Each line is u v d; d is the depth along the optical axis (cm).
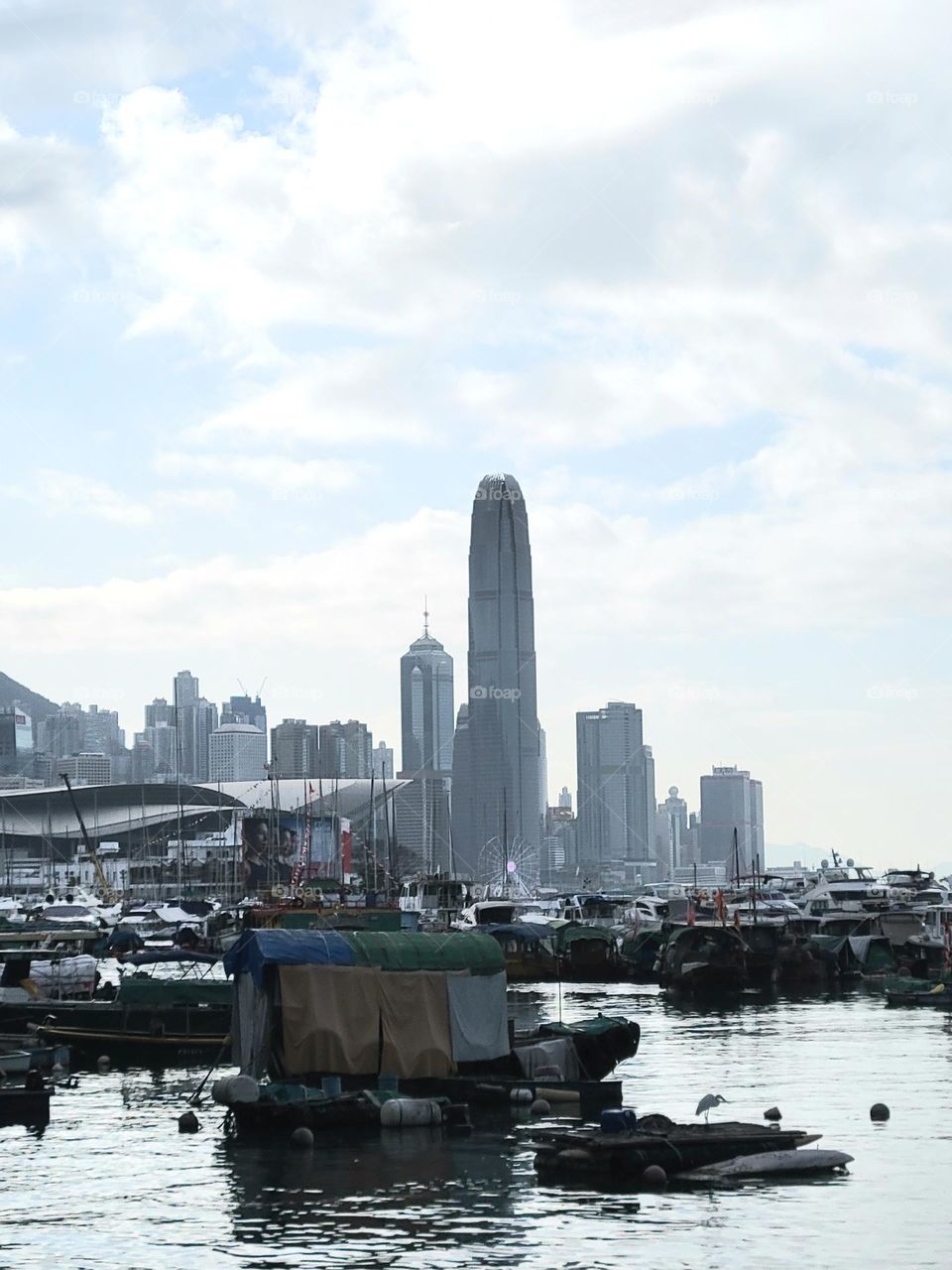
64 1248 3903
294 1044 5541
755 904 16250
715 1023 9619
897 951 14500
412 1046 5728
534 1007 11006
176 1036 7606
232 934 15862
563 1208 4144
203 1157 4944
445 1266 3662
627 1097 6162
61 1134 5491
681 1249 3769
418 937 5959
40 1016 7988
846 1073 6956
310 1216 4134
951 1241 3819
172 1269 3700
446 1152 4884
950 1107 5875
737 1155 4616
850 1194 4294
